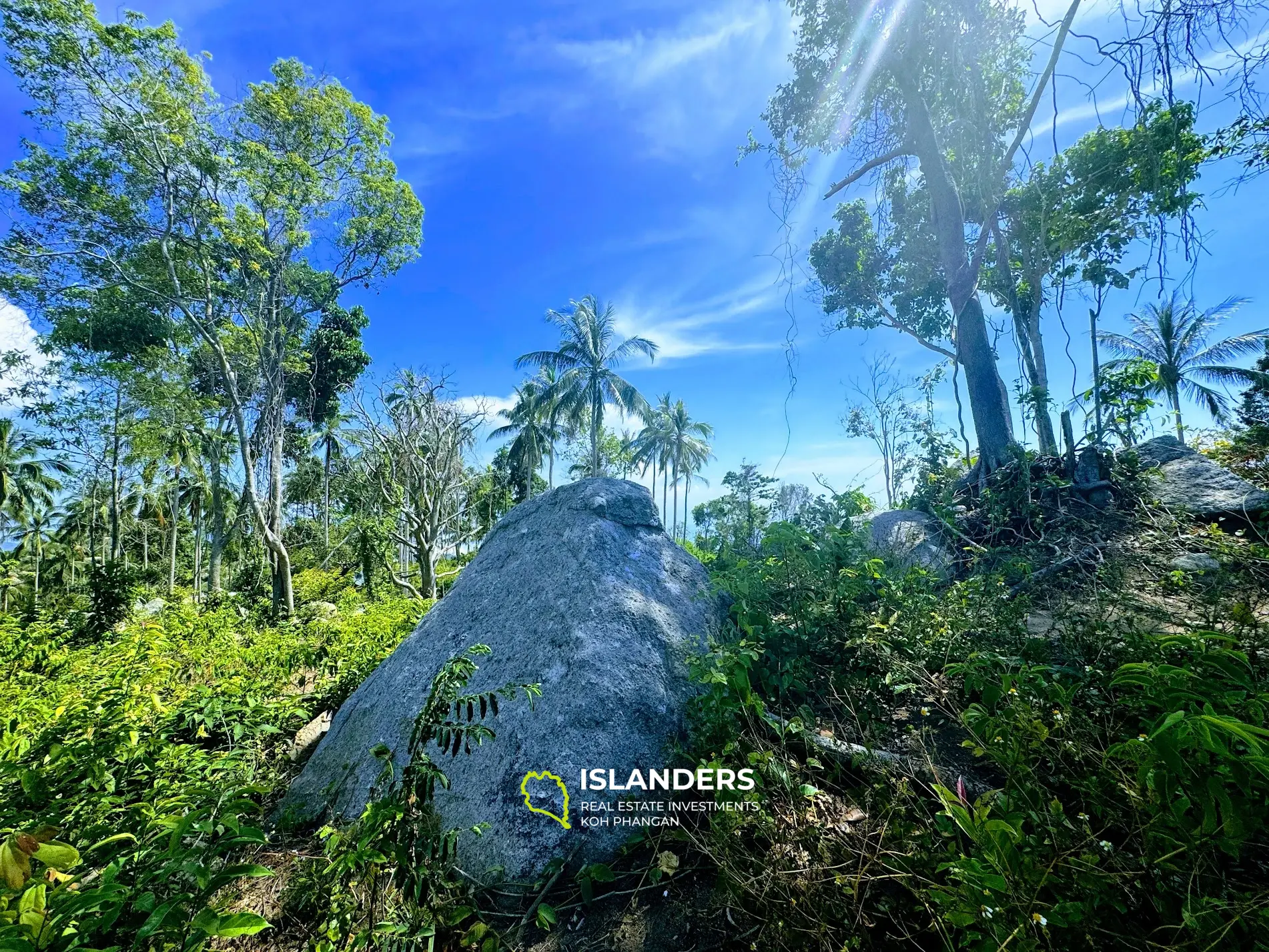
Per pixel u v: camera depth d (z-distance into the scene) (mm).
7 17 9914
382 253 15164
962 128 7398
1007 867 1399
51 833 1420
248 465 12805
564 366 23375
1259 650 2264
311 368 21266
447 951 2066
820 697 3066
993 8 6430
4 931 1321
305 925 2219
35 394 15609
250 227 12500
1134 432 5797
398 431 14406
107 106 10992
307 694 5574
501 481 25062
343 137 13656
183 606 9500
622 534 3934
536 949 2074
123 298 13000
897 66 7465
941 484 7285
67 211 11688
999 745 1954
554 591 3498
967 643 2893
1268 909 1161
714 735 2605
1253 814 1257
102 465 17844
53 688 4633
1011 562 4676
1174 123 3234
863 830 1998
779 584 3822
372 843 1930
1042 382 7613
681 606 3600
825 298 13391
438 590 15672
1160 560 4008
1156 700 1667
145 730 3459
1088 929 1305
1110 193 6477
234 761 2994
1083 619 2893
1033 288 7438
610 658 3004
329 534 21516
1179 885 1351
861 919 1653
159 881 1764
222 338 14250
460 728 1924
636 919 2111
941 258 7969
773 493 5668
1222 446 6770
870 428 10891
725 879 1983
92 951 1418
